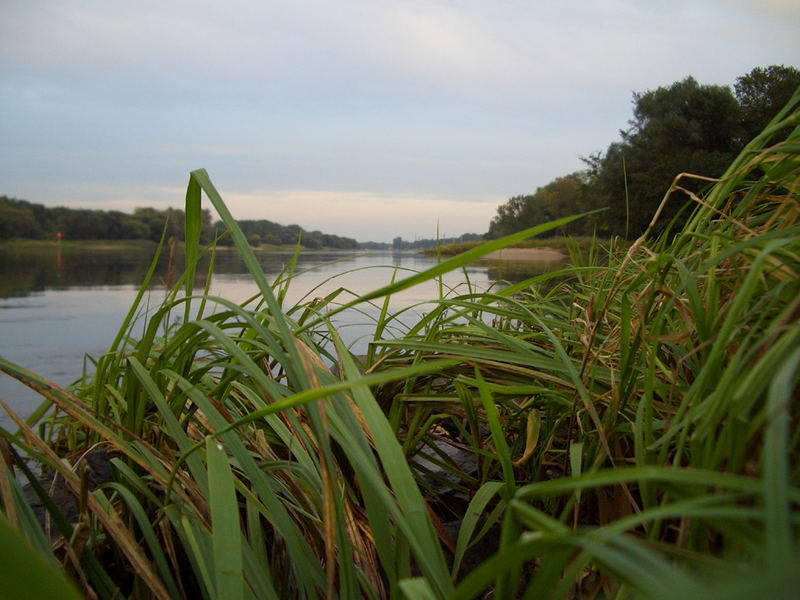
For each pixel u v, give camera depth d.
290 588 0.96
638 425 0.79
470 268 10.80
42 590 0.36
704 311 0.83
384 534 0.75
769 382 0.55
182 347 1.18
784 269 0.68
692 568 0.40
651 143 23.34
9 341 4.92
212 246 1.08
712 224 1.06
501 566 0.36
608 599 0.76
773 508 0.30
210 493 0.70
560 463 1.18
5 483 0.72
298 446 1.02
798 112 0.75
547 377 1.08
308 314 1.37
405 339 1.30
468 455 1.57
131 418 1.10
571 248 2.21
